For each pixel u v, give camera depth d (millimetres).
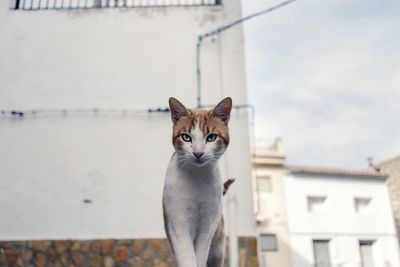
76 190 4508
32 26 5195
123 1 5363
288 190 14961
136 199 4492
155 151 4680
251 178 4504
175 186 2004
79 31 5168
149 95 4895
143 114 4820
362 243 15344
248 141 4629
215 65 4996
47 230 4363
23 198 4469
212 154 2016
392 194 16375
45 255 4273
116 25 5203
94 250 4301
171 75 4973
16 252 4273
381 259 15164
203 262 2037
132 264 4262
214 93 4891
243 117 4734
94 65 5023
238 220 4348
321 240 14852
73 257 4273
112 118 4801
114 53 5070
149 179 4574
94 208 4445
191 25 5172
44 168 4586
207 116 2100
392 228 15711
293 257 14195
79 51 5082
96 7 5285
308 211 14961
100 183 4539
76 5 5402
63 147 4676
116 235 4363
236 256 4176
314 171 15422
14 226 4367
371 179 16172
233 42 5086
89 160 4625
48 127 4758
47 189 4508
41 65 5020
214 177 2043
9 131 4734
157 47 5090
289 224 14570
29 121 4781
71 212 4426
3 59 5039
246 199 4426
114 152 4664
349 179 15898
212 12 5215
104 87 4930
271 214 14531
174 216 2002
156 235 4367
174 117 2154
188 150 2000
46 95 4895
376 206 15820
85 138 4715
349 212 15453
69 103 4859
